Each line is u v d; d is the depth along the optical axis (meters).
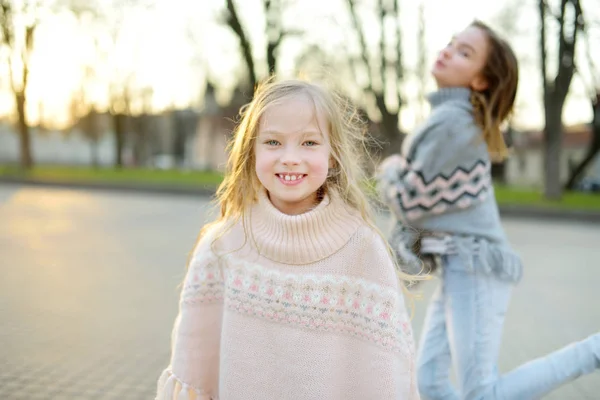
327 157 1.56
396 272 1.59
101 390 2.92
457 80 2.28
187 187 17.77
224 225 1.67
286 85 1.58
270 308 1.55
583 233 10.81
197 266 1.67
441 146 2.19
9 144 41.47
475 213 2.21
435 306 2.42
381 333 1.50
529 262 7.29
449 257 2.22
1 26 22.00
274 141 1.55
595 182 31.11
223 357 1.59
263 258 1.59
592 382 3.22
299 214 1.61
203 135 46.12
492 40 2.24
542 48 16.11
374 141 2.06
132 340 3.69
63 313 4.26
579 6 15.33
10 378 3.03
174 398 1.63
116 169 30.41
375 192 2.02
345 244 1.55
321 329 1.52
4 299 4.60
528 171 41.47
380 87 18.31
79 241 7.66
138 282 5.32
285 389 1.52
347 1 17.89
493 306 2.16
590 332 4.21
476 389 2.10
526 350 3.79
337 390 1.53
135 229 9.05
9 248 6.98
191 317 1.65
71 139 46.38
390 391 1.49
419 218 2.24
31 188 18.59
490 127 2.23
